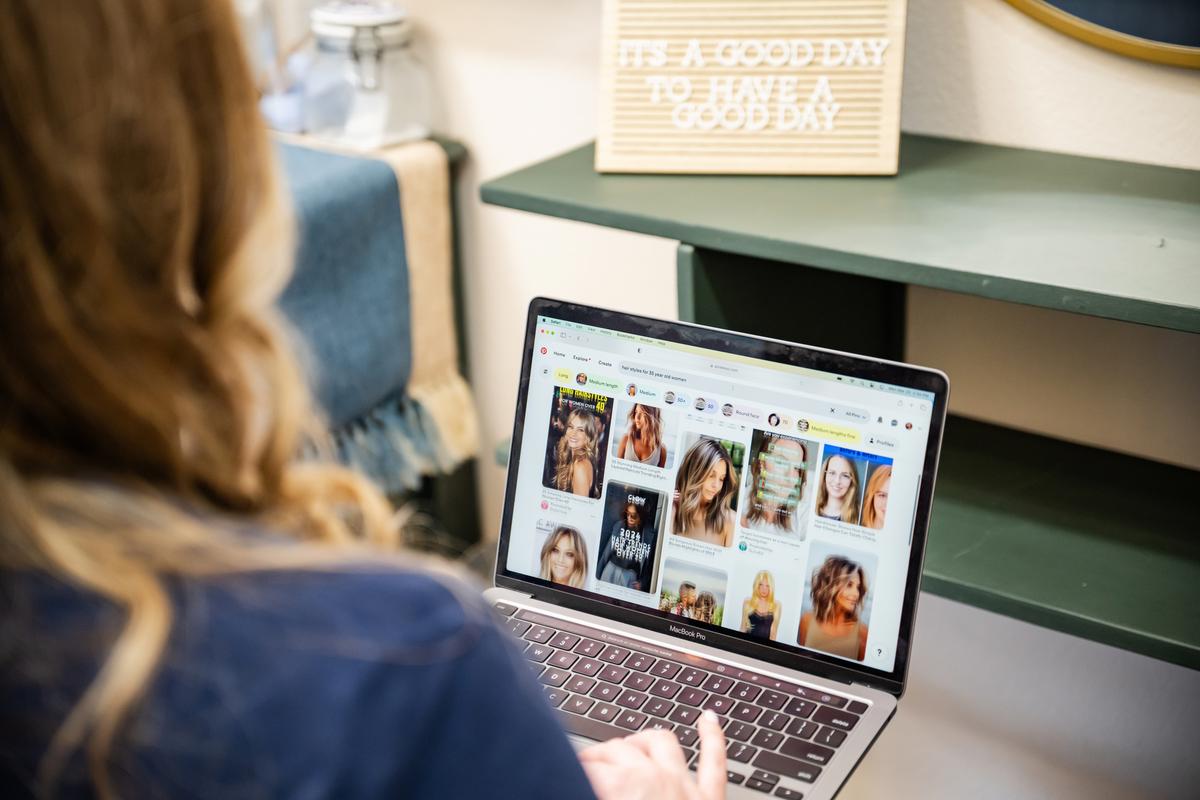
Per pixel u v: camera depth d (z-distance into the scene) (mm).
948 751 1598
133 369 452
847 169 1256
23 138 423
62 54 422
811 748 862
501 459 1291
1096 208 1143
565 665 946
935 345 1433
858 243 1062
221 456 489
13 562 423
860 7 1228
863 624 919
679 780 727
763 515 947
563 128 1604
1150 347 1297
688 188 1236
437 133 1709
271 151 503
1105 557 1117
